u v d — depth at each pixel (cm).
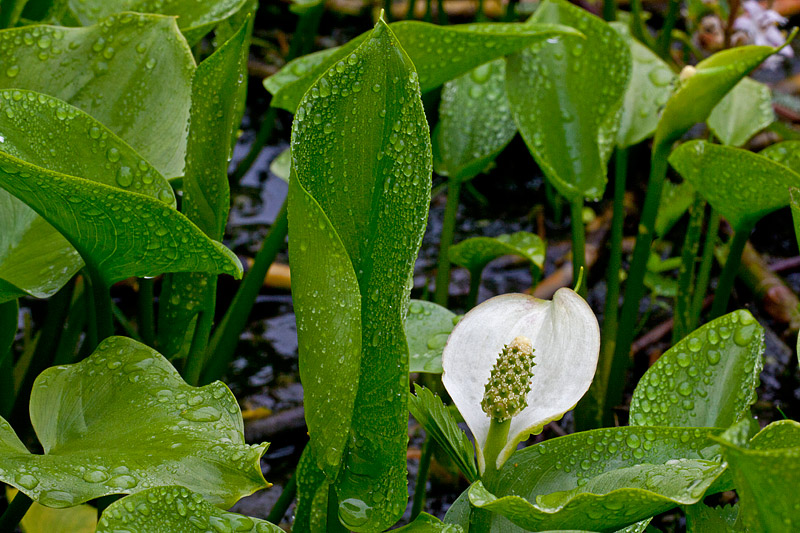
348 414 88
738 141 134
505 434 89
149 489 88
